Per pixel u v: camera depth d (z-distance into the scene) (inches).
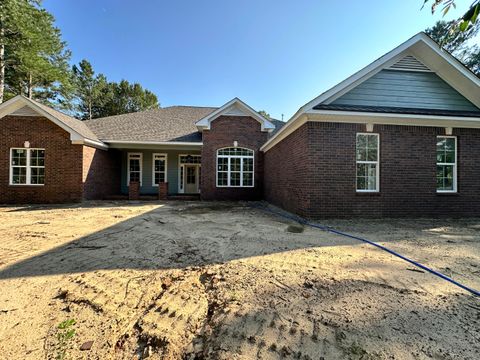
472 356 73.0
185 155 660.7
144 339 83.3
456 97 323.6
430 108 320.5
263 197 556.7
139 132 600.4
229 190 556.1
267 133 569.6
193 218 313.0
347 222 280.4
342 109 290.7
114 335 85.4
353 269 140.7
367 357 72.4
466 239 208.7
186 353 76.4
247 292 113.3
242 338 81.8
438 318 92.4
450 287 118.3
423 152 308.7
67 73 1060.5
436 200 309.4
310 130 295.6
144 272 138.3
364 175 308.7
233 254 167.8
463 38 677.9
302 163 311.3
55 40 917.8
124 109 1569.9
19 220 296.0
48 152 465.7
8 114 459.8
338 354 73.9
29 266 146.4
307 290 114.8
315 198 295.3
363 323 89.2
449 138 319.0
